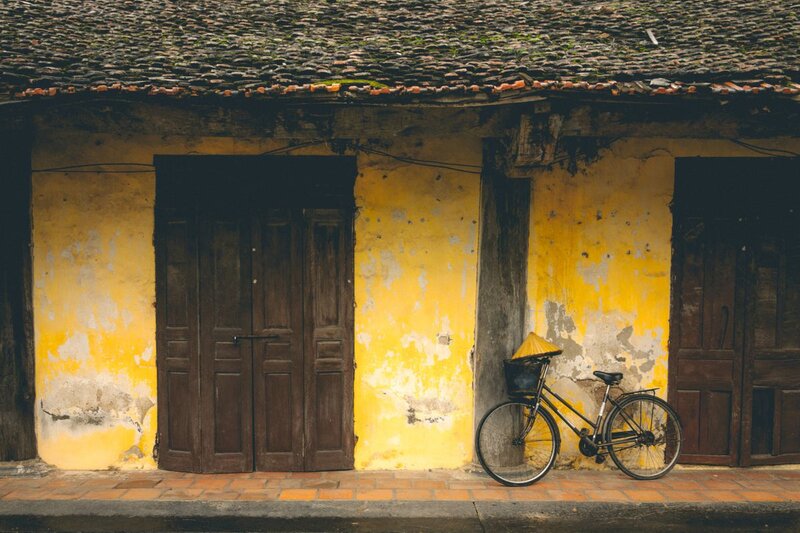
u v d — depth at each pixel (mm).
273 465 4953
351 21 5742
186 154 4836
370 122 4266
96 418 4953
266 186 4863
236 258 4891
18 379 4926
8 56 4254
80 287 4910
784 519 4156
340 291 4949
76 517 4145
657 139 4938
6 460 4934
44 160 4832
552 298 5035
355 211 4914
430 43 4934
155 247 4898
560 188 4992
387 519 4148
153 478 4820
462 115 4250
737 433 5051
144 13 5738
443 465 5012
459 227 4945
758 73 4027
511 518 4172
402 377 4988
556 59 4426
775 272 4992
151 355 4949
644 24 5492
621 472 4996
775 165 4934
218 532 3961
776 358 5012
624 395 4883
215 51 4672
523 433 4895
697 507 4324
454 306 4980
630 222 5008
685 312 5039
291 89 3887
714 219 4980
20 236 4855
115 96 3932
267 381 4938
